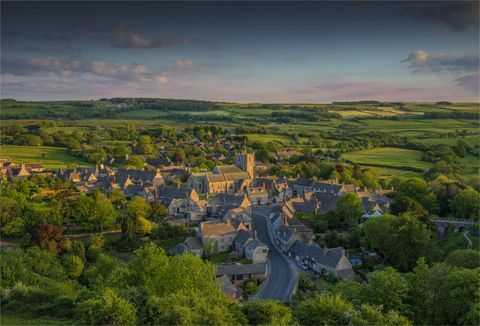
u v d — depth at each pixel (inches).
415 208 6107.3
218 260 5565.9
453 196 7042.3
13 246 5708.7
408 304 3122.5
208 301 2780.5
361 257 5487.2
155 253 3801.7
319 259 5142.7
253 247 5487.2
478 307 2689.5
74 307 2960.1
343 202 6648.6
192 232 6446.9
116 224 6707.7
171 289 3026.6
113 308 2420.0
